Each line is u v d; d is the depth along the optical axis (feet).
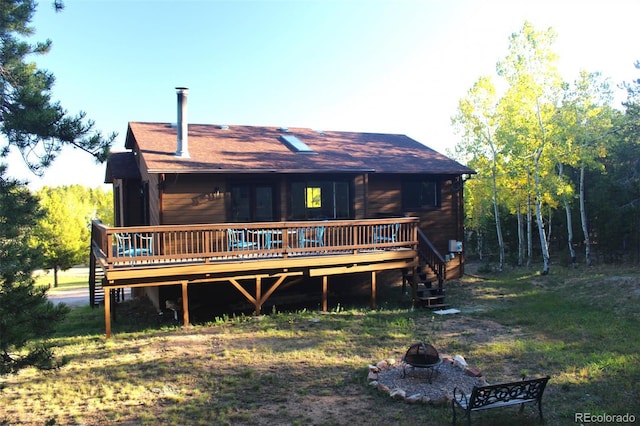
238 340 33.40
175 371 27.27
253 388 24.49
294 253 42.75
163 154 45.14
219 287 45.03
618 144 72.90
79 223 116.06
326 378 25.86
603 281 49.47
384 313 42.01
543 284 53.98
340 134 67.31
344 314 41.52
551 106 60.23
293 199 49.49
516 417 20.77
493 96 68.39
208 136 54.44
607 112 67.77
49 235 99.14
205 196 44.88
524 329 35.99
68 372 27.63
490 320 39.17
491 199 78.69
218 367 27.78
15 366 20.84
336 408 22.03
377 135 70.59
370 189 55.16
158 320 42.16
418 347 24.95
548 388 24.07
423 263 49.19
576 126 59.72
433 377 25.43
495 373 26.32
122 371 27.32
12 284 21.63
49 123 21.11
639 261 66.80
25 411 22.26
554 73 58.90
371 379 25.29
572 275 57.52
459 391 23.45
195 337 34.37
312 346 31.78
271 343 32.55
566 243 83.46
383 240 46.50
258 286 40.57
